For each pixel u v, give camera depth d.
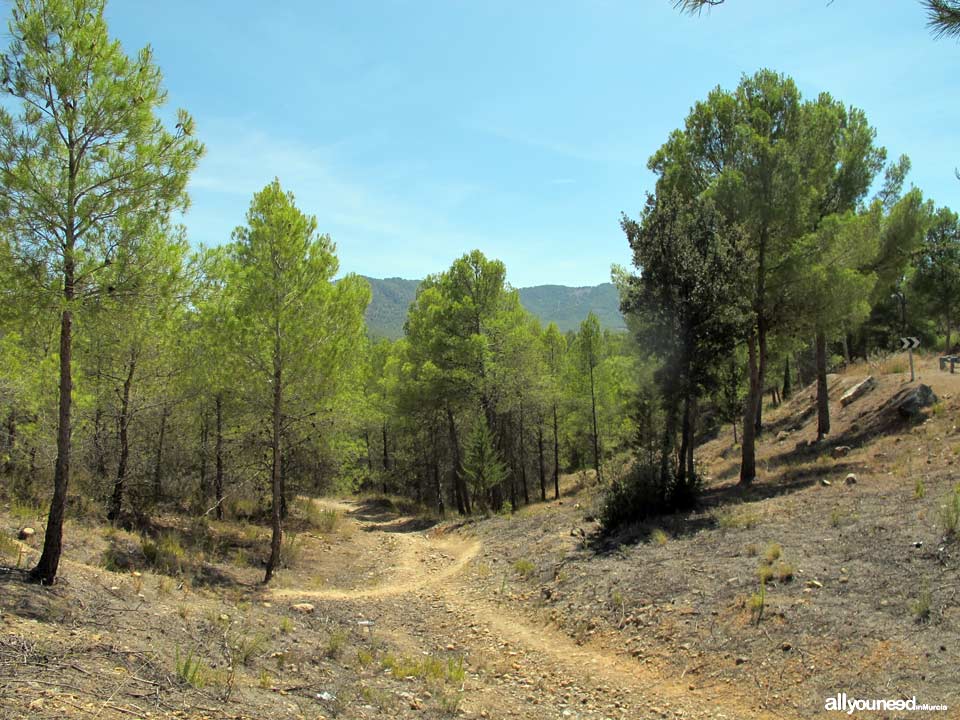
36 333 9.88
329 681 6.91
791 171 16.58
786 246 18.05
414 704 6.67
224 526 18.30
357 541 20.42
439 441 34.03
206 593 10.60
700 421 34.78
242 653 7.04
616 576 11.08
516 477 35.25
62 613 6.75
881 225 20.44
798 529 10.91
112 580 8.83
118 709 4.52
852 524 10.31
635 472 15.67
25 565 8.38
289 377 15.22
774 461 20.66
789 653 7.18
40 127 7.80
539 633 10.08
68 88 7.80
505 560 14.88
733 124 17.73
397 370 31.00
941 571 7.76
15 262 7.66
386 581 14.82
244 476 18.86
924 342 39.75
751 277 17.30
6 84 7.59
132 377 14.87
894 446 16.44
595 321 31.17
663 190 18.58
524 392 27.36
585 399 31.23
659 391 16.05
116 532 12.90
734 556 10.38
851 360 37.91
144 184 8.30
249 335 14.30
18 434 14.47
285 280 14.27
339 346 15.73
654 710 6.87
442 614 11.68
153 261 8.48
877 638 6.87
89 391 14.91
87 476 15.66
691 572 10.20
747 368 26.23
